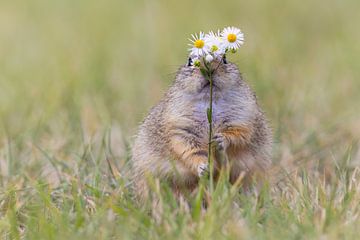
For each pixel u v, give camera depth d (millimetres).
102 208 9891
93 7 27172
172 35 22188
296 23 24578
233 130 11258
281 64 19609
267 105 15828
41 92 17453
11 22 25531
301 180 10969
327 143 14062
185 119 11328
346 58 19859
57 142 14031
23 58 21359
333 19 24938
